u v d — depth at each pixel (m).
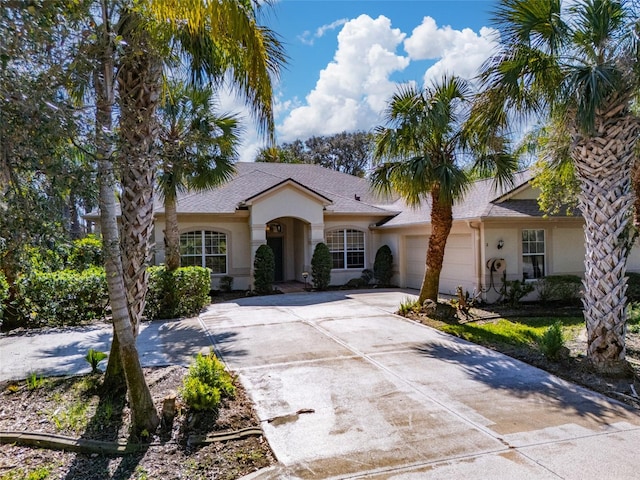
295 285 19.77
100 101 4.26
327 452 4.55
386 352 8.33
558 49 7.05
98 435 4.83
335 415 5.47
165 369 7.16
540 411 5.56
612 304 6.89
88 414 5.36
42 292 11.05
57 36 3.34
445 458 4.39
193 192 19.00
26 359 7.89
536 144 12.02
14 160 3.21
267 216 17.91
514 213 14.24
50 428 4.98
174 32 6.27
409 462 4.32
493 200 15.01
